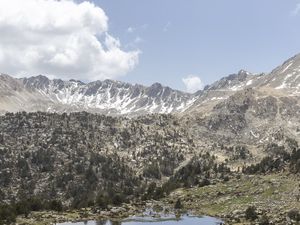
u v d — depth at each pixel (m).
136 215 184.50
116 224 161.50
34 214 181.12
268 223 148.75
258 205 175.88
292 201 170.12
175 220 169.62
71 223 164.25
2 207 174.50
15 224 158.62
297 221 148.00
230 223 158.50
